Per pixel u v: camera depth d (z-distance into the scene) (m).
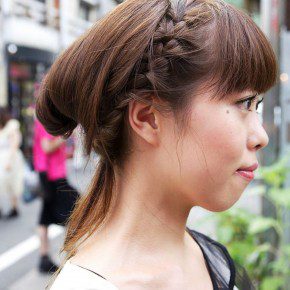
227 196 0.65
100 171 0.77
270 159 2.64
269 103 2.62
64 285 0.63
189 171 0.64
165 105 0.63
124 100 0.64
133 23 0.64
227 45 0.62
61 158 3.45
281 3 2.54
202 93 0.62
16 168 5.83
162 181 0.67
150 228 0.69
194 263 0.77
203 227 2.86
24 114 9.20
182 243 0.74
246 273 0.91
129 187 0.70
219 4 0.67
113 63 0.64
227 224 2.43
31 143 9.23
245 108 0.65
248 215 2.33
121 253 0.67
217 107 0.63
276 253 2.46
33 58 8.80
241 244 2.34
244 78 0.63
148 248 0.69
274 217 2.53
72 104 0.71
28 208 6.49
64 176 3.46
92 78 0.66
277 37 2.56
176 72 0.63
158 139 0.65
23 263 4.22
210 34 0.63
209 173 0.63
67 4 7.90
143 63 0.63
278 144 2.63
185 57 0.62
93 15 7.34
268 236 2.50
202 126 0.63
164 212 0.69
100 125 0.68
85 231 0.75
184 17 0.64
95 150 0.73
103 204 0.73
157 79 0.62
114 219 0.71
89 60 0.66
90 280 0.62
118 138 0.69
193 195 0.66
